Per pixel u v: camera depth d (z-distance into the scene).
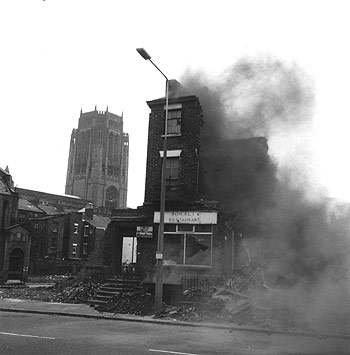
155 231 20.61
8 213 46.25
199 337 10.82
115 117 134.75
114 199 131.25
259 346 9.59
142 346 9.20
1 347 8.66
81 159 130.38
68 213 66.25
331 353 8.92
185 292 17.05
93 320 14.23
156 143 21.94
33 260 54.22
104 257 22.39
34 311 16.27
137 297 17.19
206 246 19.52
